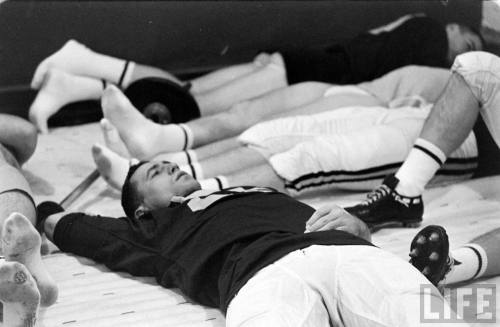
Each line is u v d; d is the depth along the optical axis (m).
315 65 4.28
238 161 3.44
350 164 3.35
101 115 4.56
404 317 2.05
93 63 4.20
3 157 3.03
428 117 3.08
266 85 4.23
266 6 4.82
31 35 4.44
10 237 2.27
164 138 3.53
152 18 4.67
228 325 2.19
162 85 3.97
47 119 4.27
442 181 3.52
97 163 3.36
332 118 3.60
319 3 4.88
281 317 2.07
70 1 4.47
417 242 2.45
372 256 2.25
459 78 2.92
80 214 2.98
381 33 4.36
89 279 2.83
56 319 2.53
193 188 2.89
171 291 2.71
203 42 4.84
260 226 2.51
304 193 3.55
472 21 3.46
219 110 4.15
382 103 3.92
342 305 2.19
